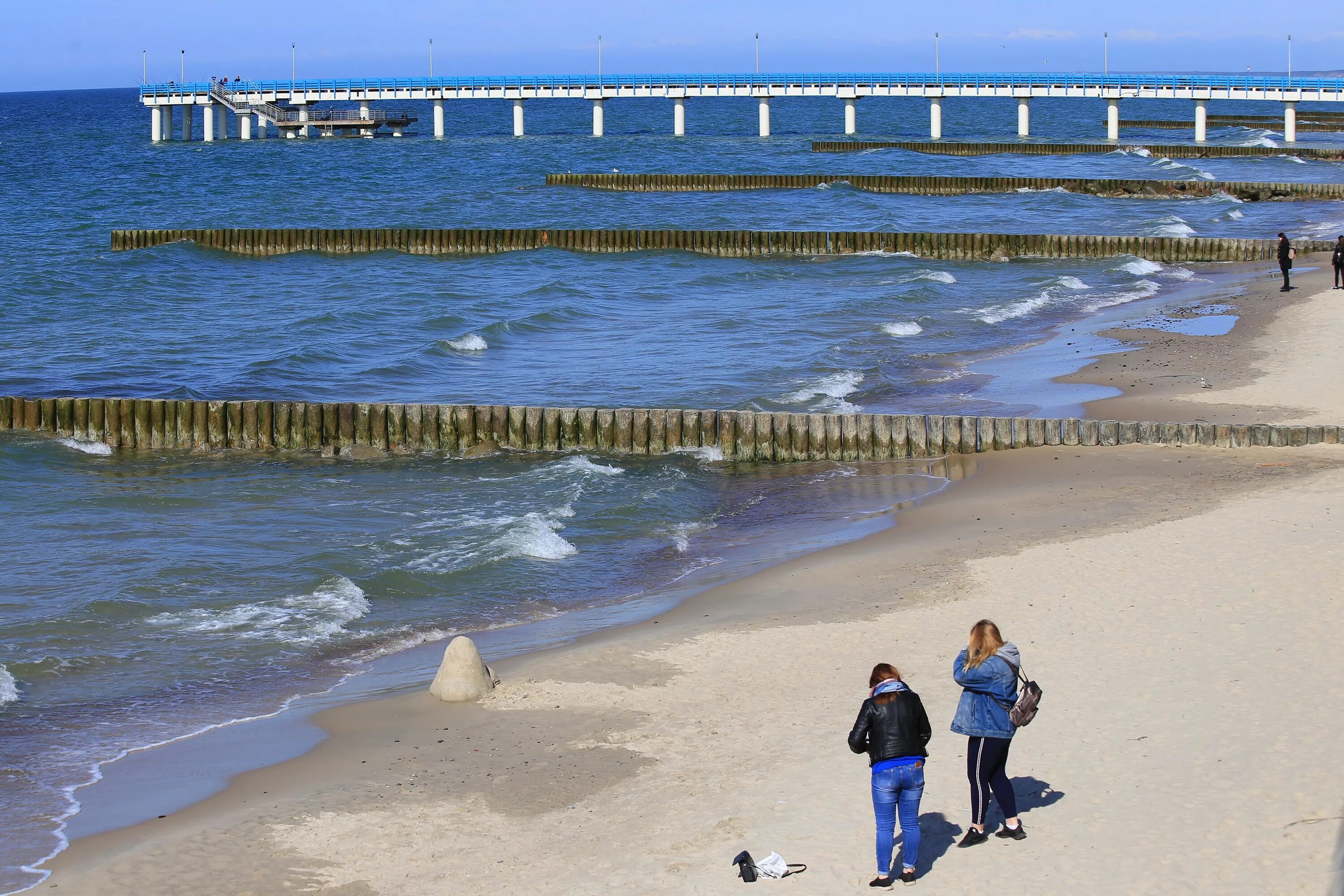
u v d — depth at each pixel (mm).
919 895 11000
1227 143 127812
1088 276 55969
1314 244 58969
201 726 16062
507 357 40938
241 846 12758
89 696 17094
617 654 17812
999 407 32344
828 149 122188
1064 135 150250
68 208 86062
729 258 64188
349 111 162250
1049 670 15914
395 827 13078
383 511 25781
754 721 15344
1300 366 34375
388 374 38344
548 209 83562
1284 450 26750
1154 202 83375
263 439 31328
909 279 54781
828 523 24328
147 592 21047
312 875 12156
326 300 52281
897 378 36531
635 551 23297
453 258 65125
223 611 20250
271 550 23312
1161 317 43906
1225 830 11594
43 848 12859
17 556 22938
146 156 128625
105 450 31094
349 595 20859
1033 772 13133
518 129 142750
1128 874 11055
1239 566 19094
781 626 18609
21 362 39781
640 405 34094
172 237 67312
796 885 11320
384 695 16828
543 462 29547
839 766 13844
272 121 145125
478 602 20766
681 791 13523
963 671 11766
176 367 39438
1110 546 20750
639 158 118125
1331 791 12109
